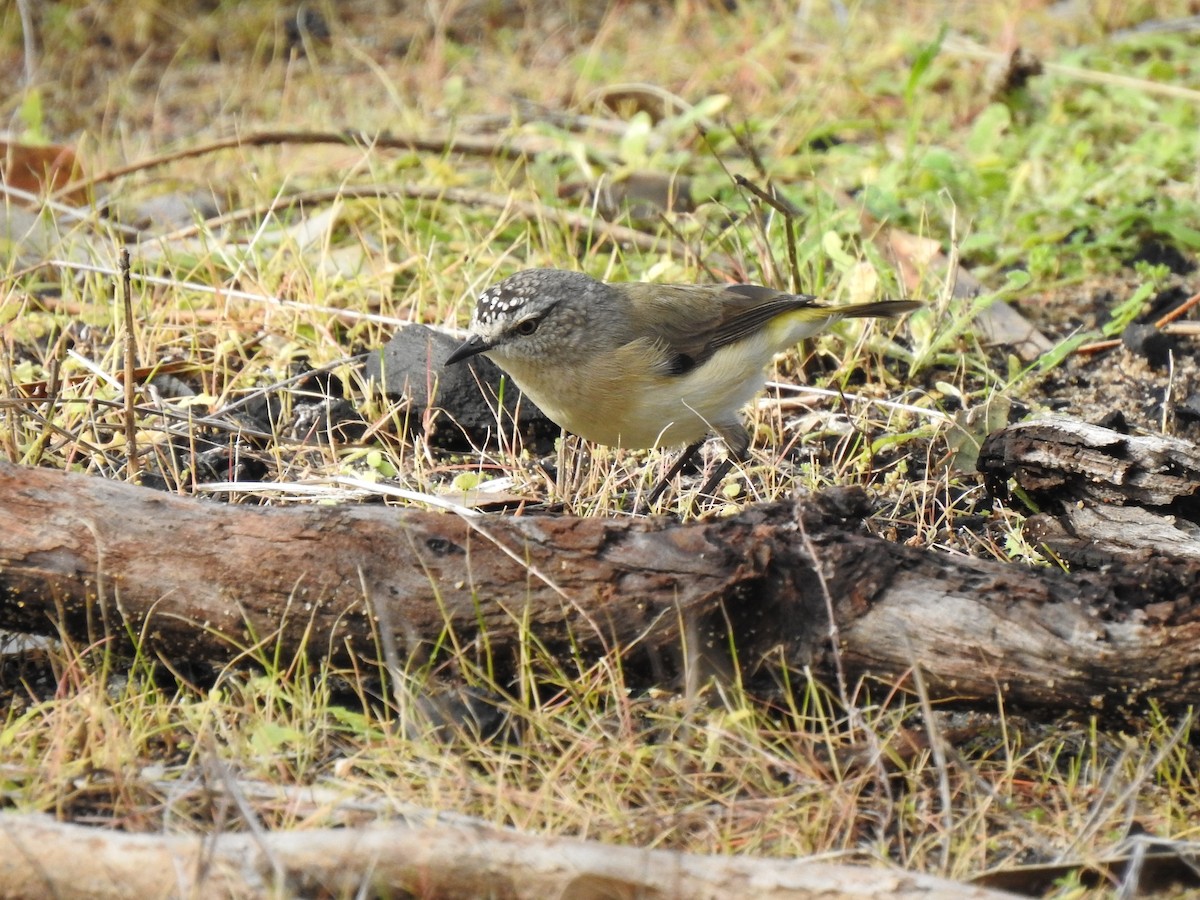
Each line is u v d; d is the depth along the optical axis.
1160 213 13.92
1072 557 9.10
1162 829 6.97
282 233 13.09
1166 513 9.02
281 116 17.58
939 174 14.54
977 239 13.48
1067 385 12.12
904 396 11.67
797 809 6.98
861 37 18.97
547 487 10.16
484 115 17.52
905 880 6.01
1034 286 13.34
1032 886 6.61
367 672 7.81
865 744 7.36
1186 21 18.58
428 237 13.58
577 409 10.00
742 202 14.33
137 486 7.65
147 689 7.73
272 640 7.58
